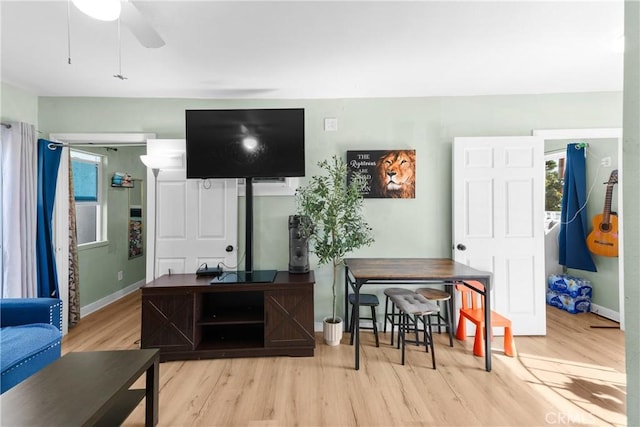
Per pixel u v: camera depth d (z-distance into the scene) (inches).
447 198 126.0
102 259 159.2
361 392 83.7
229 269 121.9
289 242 119.0
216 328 118.0
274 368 96.3
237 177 111.7
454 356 103.3
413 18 74.9
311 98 125.8
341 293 126.0
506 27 78.6
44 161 117.0
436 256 126.3
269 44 86.3
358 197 112.8
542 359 101.2
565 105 122.6
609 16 74.0
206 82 110.3
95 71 101.2
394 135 125.9
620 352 105.9
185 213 121.2
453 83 113.2
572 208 145.3
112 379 57.6
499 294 120.8
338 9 71.5
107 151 164.9
